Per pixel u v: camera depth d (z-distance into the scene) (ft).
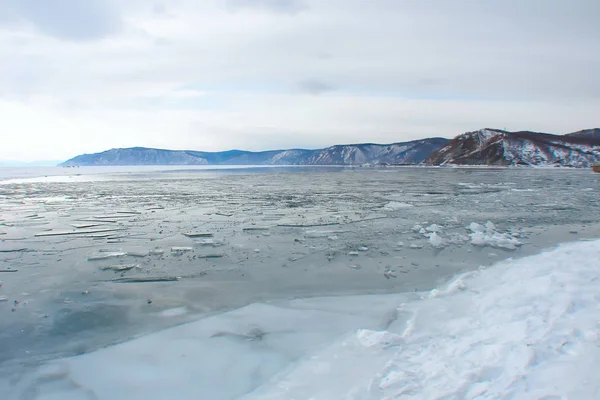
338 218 45.88
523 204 59.36
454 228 39.17
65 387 12.62
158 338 15.90
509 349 11.32
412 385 10.58
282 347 14.89
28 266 26.27
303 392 11.55
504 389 9.25
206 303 19.75
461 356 11.82
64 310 18.90
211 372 13.23
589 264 20.94
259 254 29.32
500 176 158.20
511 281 20.11
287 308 18.92
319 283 22.75
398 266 26.04
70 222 43.93
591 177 145.07
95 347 15.26
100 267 26.00
